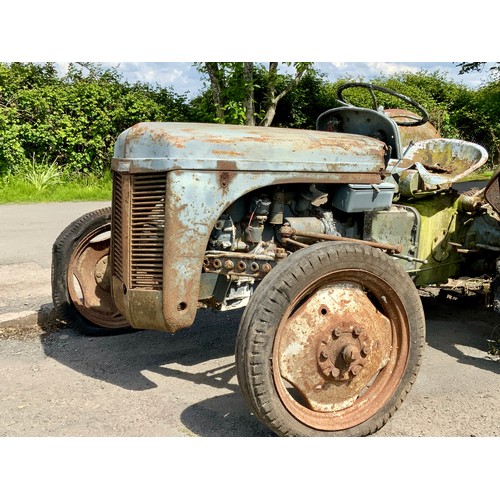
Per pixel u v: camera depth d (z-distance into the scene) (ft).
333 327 10.34
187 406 11.79
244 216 12.11
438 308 18.16
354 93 59.00
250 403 9.66
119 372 13.41
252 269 11.19
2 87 47.19
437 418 11.52
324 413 10.50
